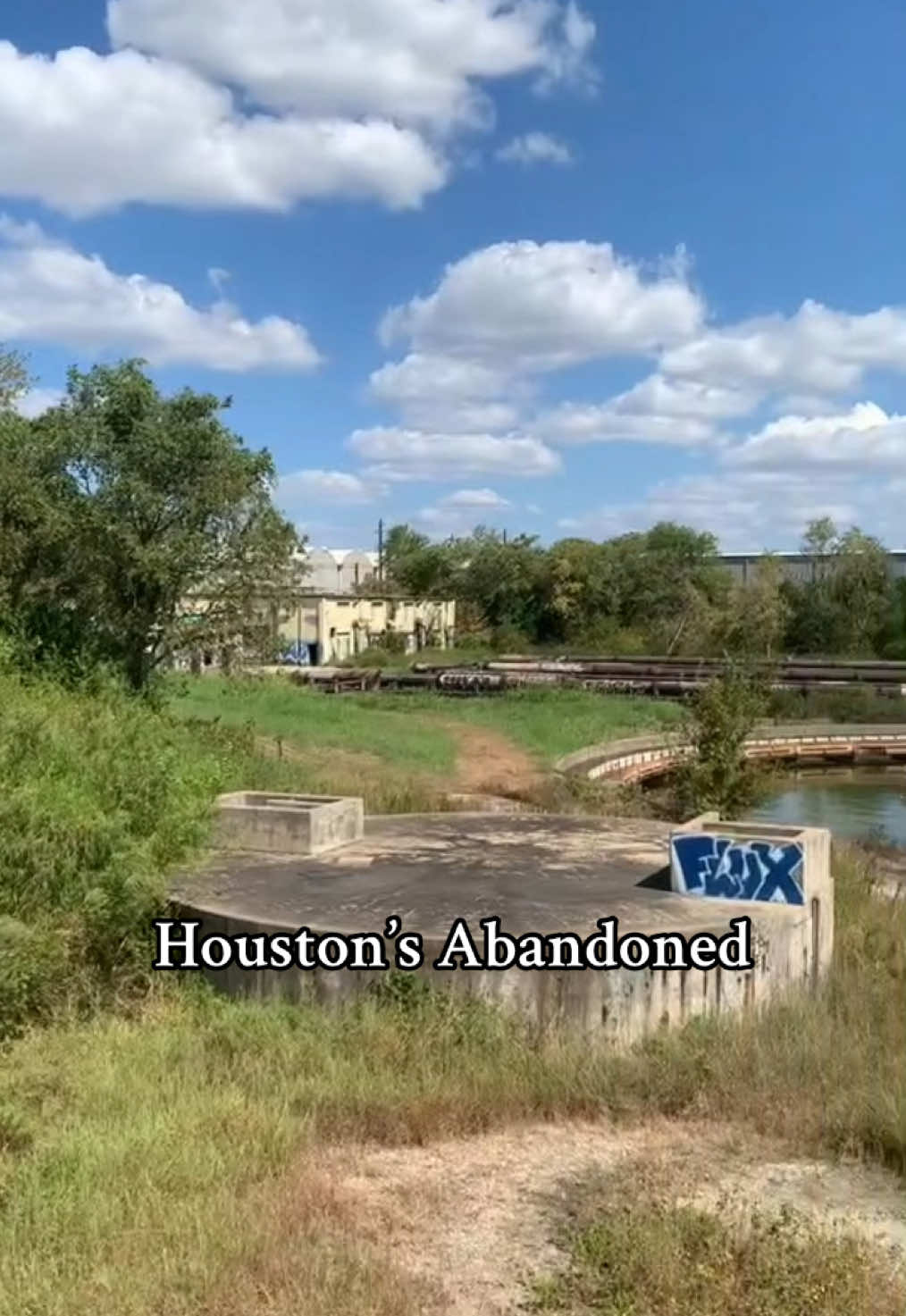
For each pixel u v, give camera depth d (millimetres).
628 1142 8281
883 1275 6316
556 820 17172
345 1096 8633
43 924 10867
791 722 48812
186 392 25953
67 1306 5711
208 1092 8539
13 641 22938
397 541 110188
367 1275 6129
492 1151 8078
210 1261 6133
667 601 83375
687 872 12320
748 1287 6070
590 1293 6137
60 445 25047
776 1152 8148
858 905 15922
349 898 12109
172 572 25484
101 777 13945
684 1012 10547
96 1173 7055
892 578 82000
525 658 74125
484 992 10227
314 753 30938
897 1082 8859
